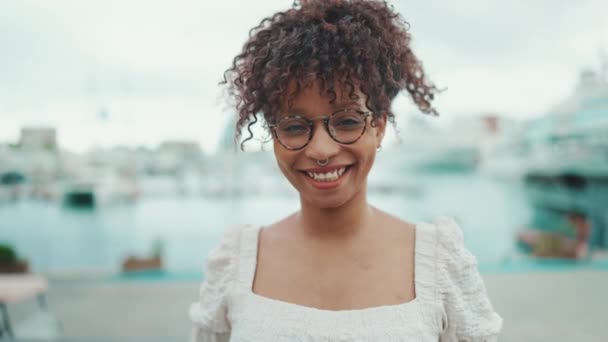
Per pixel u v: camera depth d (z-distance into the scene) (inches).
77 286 251.1
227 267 47.8
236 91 47.1
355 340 39.5
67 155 899.4
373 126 40.1
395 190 868.0
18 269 291.7
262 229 49.6
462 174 964.0
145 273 288.2
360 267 43.3
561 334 176.6
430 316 40.6
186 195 840.9
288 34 40.7
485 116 947.3
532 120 750.5
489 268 280.2
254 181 871.7
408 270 42.9
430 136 999.0
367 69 39.1
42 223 671.8
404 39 46.2
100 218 709.3
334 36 38.8
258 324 42.3
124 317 200.5
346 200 41.0
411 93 50.2
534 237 399.9
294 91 39.2
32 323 187.6
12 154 888.9
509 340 173.9
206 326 49.0
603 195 581.6
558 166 658.2
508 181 823.1
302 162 40.2
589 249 337.1
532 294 224.1
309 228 45.5
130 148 929.5
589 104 634.8
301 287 43.7
